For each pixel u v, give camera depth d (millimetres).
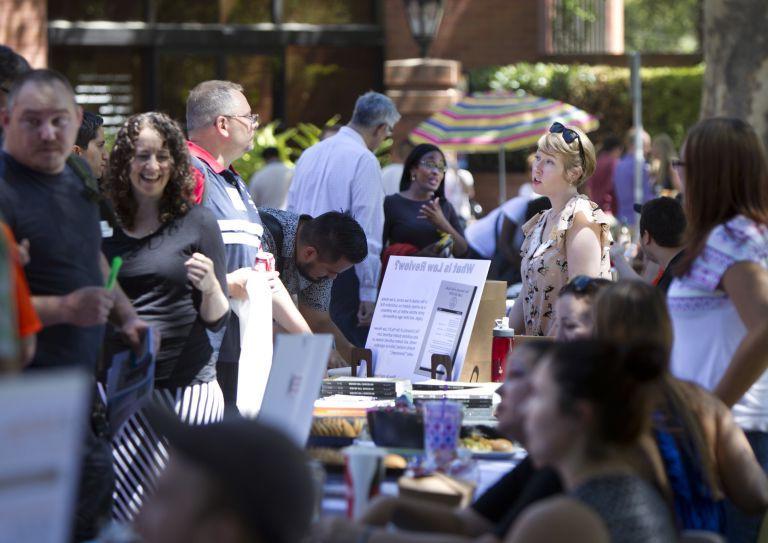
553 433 4949
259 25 32062
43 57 29750
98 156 10453
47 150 7238
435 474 6191
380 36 32875
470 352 9547
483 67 34156
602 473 4961
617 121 34188
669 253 10375
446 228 14703
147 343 7430
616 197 27547
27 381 3246
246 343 9352
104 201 8164
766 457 7746
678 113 34812
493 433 7598
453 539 5070
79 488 7332
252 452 4148
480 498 6105
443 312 9547
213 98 10586
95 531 7363
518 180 32656
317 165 14031
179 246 8547
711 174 7551
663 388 6379
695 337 7621
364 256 10727
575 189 10320
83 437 7352
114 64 31156
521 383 5867
